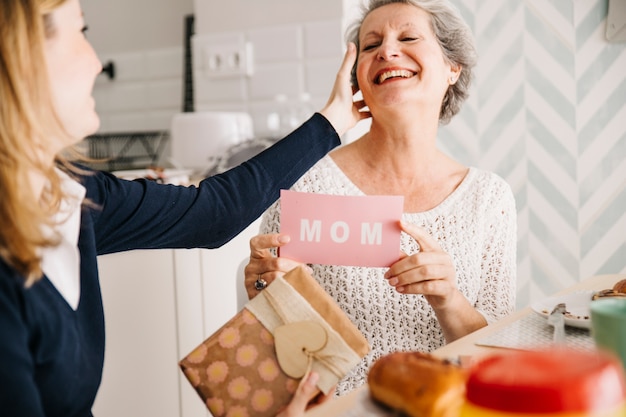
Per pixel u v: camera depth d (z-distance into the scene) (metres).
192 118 2.53
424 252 1.21
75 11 0.84
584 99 2.48
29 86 0.75
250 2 2.62
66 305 0.82
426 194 1.53
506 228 1.54
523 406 0.51
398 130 1.47
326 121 1.27
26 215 0.74
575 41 2.47
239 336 0.89
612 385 0.52
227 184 1.17
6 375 0.71
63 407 0.84
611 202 2.51
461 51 1.52
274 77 2.60
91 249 0.95
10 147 0.73
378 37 1.48
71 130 0.85
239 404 0.86
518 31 2.53
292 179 1.23
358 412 0.70
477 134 2.62
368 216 1.18
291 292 0.90
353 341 0.87
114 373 1.79
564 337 0.99
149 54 3.07
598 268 2.55
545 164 2.56
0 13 0.73
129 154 3.14
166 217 1.11
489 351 0.97
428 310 1.44
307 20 2.51
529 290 2.63
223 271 2.00
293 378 0.86
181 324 1.89
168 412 1.88
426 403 0.62
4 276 0.74
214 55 2.69
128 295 1.80
